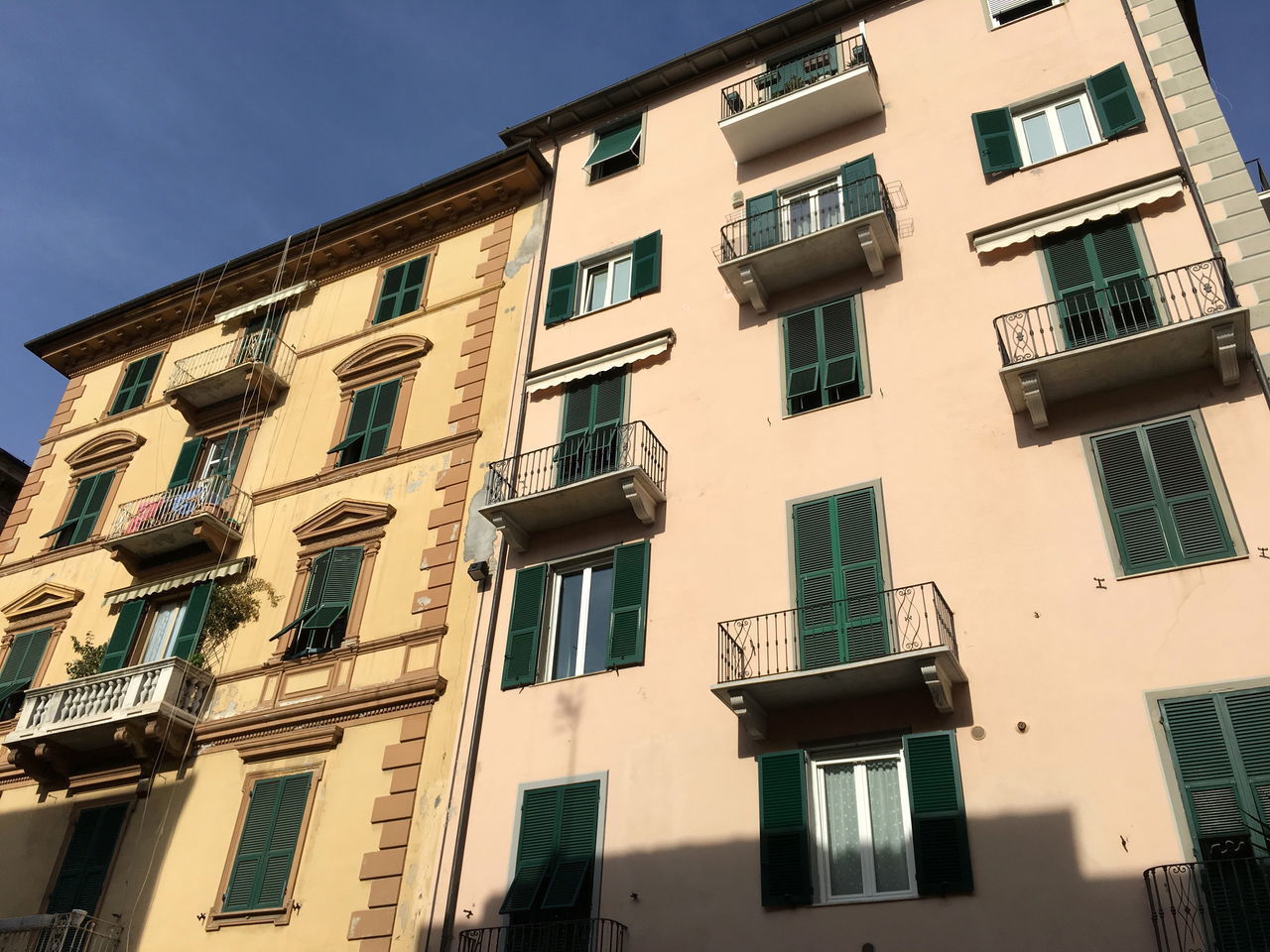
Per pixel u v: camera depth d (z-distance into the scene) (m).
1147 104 18.86
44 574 26.72
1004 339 17.56
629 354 21.31
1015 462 16.25
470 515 21.03
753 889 14.50
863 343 18.88
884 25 23.20
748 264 20.12
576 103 26.34
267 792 19.23
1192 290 16.45
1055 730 13.91
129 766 21.00
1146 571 14.52
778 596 16.81
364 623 20.64
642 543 18.58
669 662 17.11
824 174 21.64
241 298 29.58
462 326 24.55
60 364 32.22
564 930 15.11
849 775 15.10
